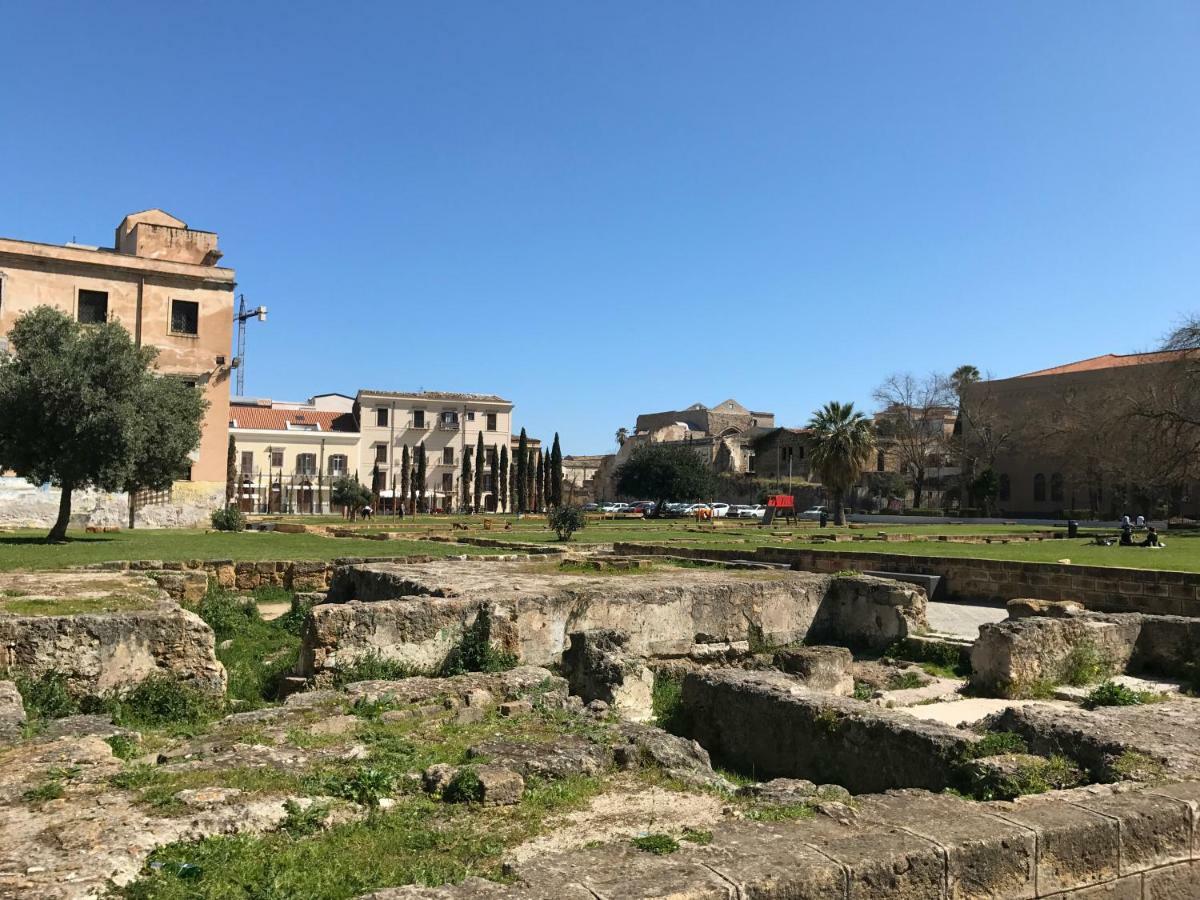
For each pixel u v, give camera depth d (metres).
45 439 27.28
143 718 9.98
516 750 6.79
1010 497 82.50
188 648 10.71
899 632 15.73
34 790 5.48
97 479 27.92
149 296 43.00
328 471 83.00
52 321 28.61
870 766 7.90
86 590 13.57
